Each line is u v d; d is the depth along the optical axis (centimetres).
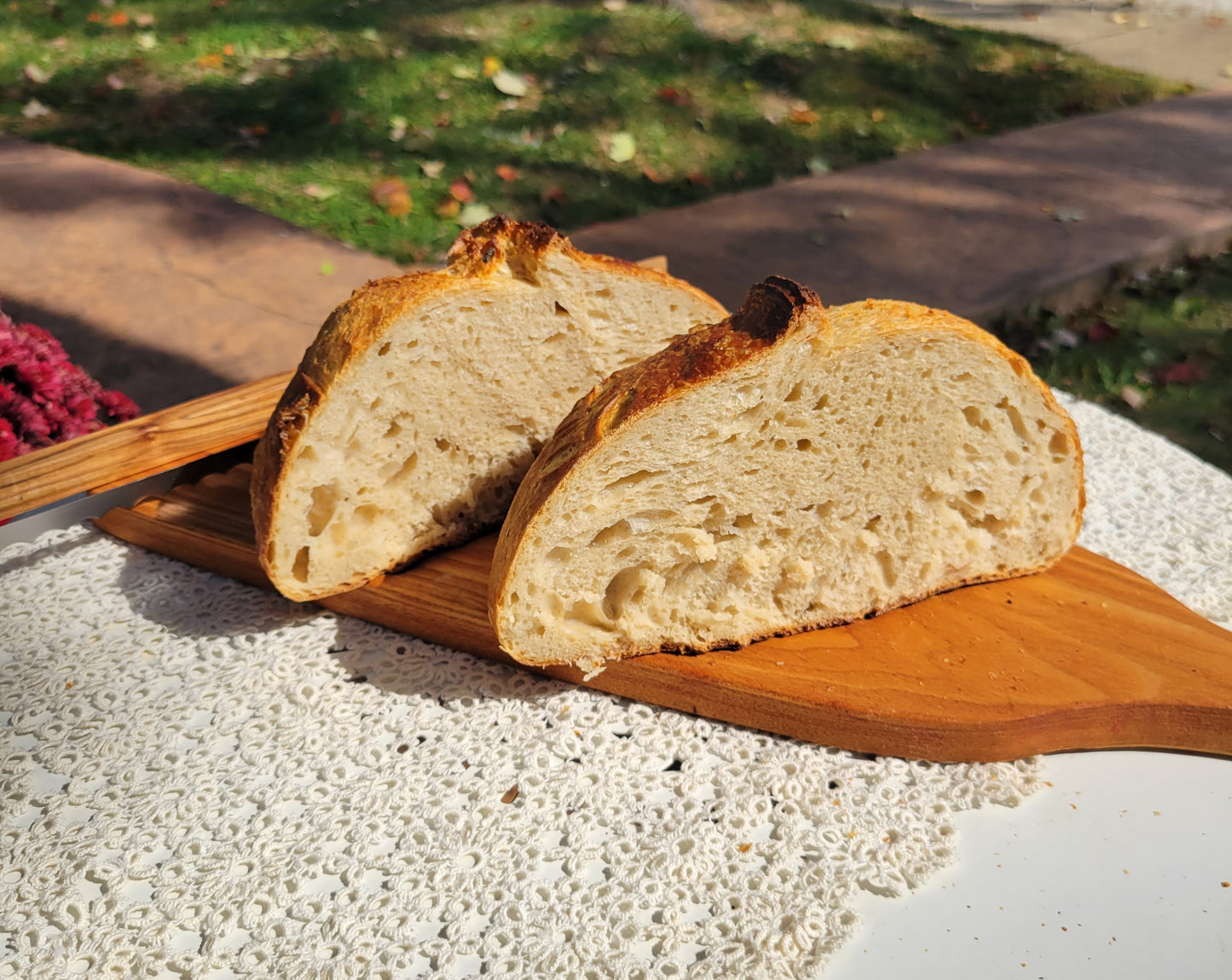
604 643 39
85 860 32
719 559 39
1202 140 142
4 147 133
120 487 47
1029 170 134
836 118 151
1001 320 102
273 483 40
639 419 36
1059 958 30
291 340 96
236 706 38
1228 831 34
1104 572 43
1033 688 37
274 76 155
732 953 30
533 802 34
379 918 31
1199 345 103
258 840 33
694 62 167
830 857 32
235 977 29
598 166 135
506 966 29
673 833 33
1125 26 193
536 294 44
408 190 126
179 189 124
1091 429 55
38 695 38
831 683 37
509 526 38
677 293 47
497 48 169
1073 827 34
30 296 102
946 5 203
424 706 38
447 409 44
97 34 169
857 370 38
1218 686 37
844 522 40
